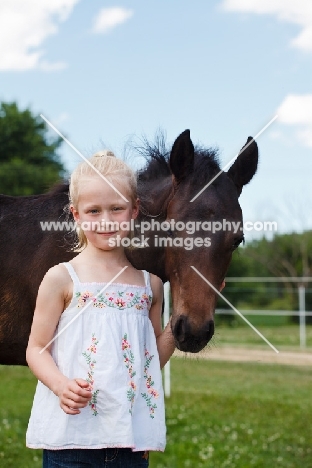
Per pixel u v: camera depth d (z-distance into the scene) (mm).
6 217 3924
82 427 2311
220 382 10914
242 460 5688
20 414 7594
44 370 2303
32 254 3713
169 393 9188
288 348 15945
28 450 5840
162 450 2396
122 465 2371
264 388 10281
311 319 24188
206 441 6332
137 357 2377
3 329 3771
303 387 10484
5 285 3750
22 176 27969
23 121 29656
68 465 2324
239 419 7547
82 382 2195
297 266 28969
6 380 11242
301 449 6121
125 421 2281
